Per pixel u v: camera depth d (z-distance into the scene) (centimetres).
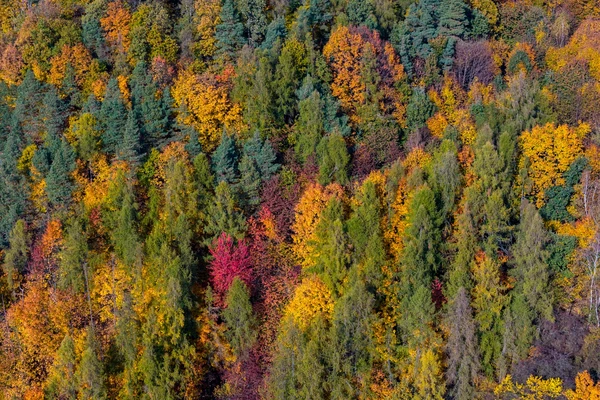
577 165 7106
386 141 7788
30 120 8112
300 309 6125
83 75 8581
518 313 5897
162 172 7419
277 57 8375
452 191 6600
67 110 8219
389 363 5838
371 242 6194
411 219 6388
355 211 6556
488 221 6341
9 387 6266
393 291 6125
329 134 7531
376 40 8531
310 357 5581
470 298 6034
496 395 5588
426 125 8088
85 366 5828
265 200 7200
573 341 5822
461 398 5569
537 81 8538
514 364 5762
